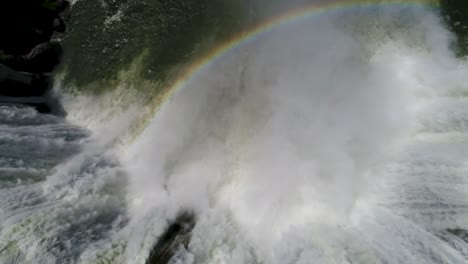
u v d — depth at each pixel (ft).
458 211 26.91
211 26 47.09
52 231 26.66
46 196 30.22
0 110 41.29
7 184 30.71
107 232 27.63
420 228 26.03
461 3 47.96
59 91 47.62
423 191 28.73
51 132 40.34
